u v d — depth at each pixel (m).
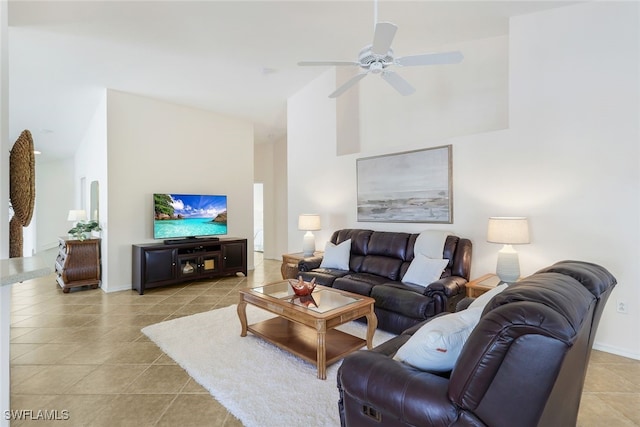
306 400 2.08
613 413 1.96
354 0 2.92
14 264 1.48
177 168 5.47
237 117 6.31
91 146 5.64
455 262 3.41
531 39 3.15
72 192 8.43
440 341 1.32
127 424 1.87
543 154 3.09
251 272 6.35
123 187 4.86
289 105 5.91
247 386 2.24
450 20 3.35
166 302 4.26
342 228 5.06
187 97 5.21
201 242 5.32
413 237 3.88
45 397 2.13
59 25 3.10
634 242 2.64
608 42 2.76
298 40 3.69
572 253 2.93
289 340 2.77
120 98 4.82
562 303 1.06
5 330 1.61
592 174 2.83
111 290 4.77
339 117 5.08
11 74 3.94
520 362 0.99
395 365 1.38
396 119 4.75
